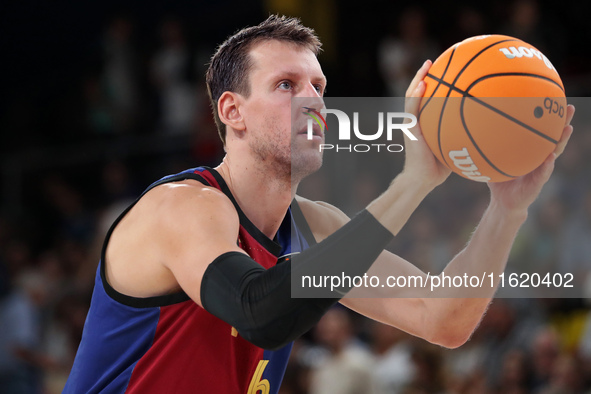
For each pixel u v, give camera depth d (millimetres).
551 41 10984
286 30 3498
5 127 15875
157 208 3133
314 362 8781
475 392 7805
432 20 13453
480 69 3010
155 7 16375
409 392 7941
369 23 14000
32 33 16859
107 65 14234
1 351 9859
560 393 7414
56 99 15578
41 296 10609
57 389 9914
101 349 3350
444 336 3807
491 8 12891
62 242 12930
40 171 14109
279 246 3602
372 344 9258
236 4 15297
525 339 7949
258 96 3395
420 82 3104
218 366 3324
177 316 3246
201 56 14070
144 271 3152
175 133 13188
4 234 12906
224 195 3221
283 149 3385
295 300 2707
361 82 13750
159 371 3275
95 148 13844
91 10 16656
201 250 2916
